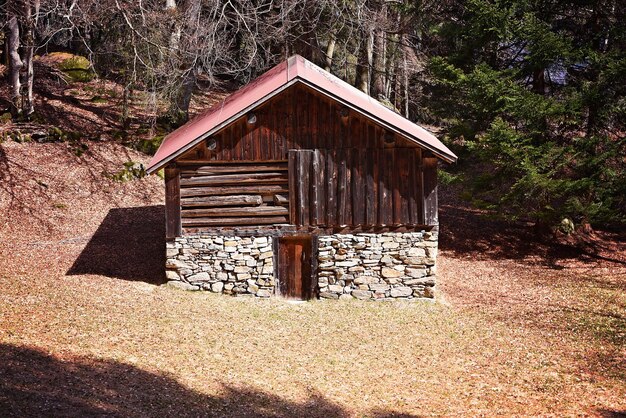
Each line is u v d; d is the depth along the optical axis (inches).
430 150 755.4
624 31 962.1
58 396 423.5
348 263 781.3
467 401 529.7
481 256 1037.8
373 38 1332.4
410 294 791.7
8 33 1179.3
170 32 1123.9
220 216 768.9
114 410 422.3
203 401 474.9
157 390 479.2
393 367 604.4
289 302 775.1
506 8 976.3
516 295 858.8
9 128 1133.7
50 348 522.6
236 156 760.3
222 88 1696.6
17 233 922.7
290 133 761.0
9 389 415.2
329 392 530.6
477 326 731.4
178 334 625.0
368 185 768.9
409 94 1413.6
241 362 577.0
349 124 762.2
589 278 940.0
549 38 937.5
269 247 773.9
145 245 922.1
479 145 998.4
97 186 1087.0
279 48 1406.3
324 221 771.4
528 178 935.0
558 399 539.5
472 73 986.7
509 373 601.3
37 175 1061.1
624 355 654.5
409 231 779.4
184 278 775.1
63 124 1214.9
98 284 757.3
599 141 967.0
